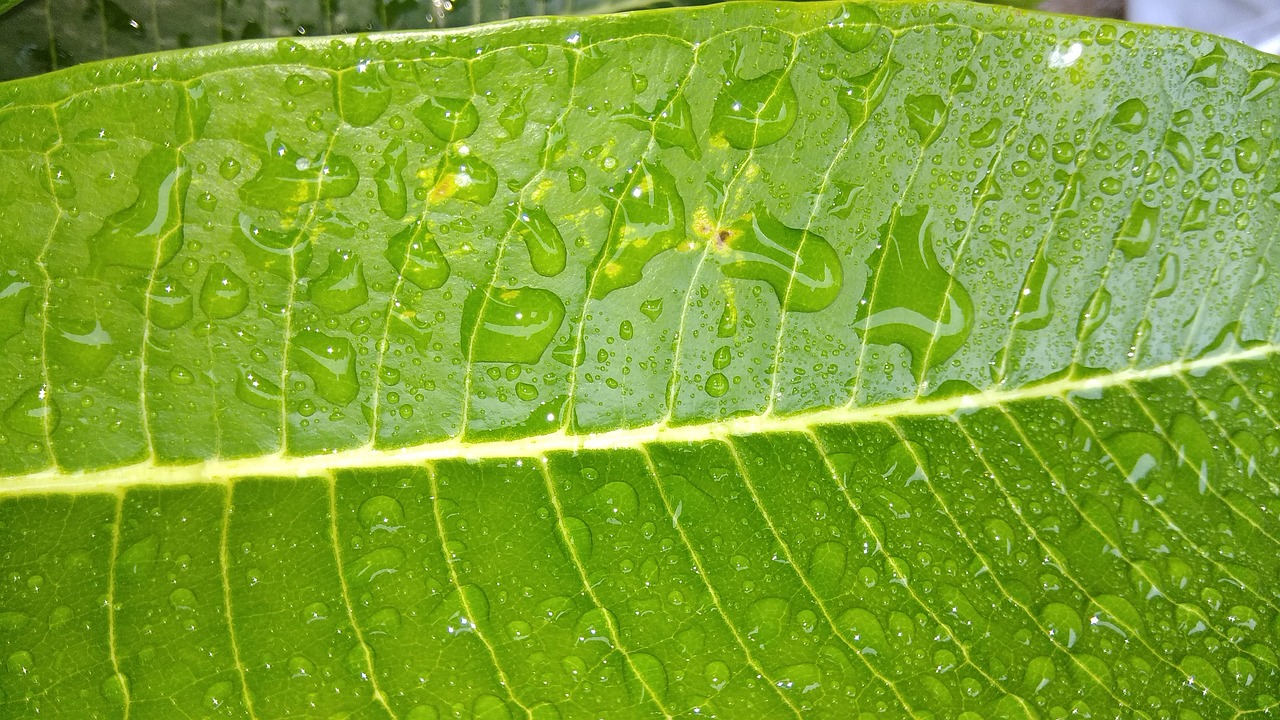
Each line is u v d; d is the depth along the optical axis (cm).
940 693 18
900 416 19
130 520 18
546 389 19
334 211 18
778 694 18
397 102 18
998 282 19
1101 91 19
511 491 19
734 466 19
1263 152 19
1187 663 19
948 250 19
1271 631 19
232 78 18
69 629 18
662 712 18
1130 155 19
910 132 19
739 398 19
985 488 19
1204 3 28
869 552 19
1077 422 19
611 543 19
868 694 18
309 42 18
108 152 18
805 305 19
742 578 19
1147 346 20
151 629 18
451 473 19
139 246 18
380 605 18
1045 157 19
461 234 18
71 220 18
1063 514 19
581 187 18
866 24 18
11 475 18
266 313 18
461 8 21
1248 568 19
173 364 18
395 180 18
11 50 21
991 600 19
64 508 18
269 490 18
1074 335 20
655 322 19
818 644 18
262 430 19
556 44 18
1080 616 19
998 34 19
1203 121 19
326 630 18
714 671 18
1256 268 20
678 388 19
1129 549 19
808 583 19
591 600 18
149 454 18
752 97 18
